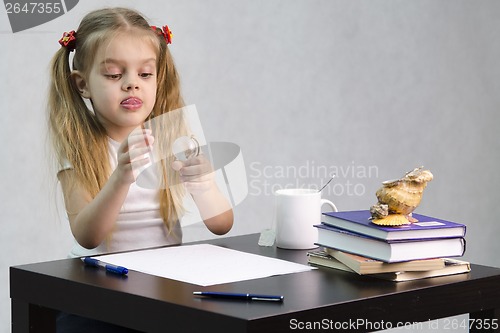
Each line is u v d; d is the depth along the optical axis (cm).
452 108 349
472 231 357
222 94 290
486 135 359
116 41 187
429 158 344
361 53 323
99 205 175
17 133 260
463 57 351
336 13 316
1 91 257
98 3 268
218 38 289
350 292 132
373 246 145
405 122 336
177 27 280
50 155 211
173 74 208
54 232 267
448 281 143
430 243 145
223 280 139
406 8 334
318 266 154
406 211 148
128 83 188
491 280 148
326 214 157
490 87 359
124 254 164
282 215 176
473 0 352
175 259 159
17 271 149
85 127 195
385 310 131
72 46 196
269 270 149
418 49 338
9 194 260
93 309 135
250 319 112
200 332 119
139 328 128
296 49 307
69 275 143
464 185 354
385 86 330
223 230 199
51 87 199
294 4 305
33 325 149
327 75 315
